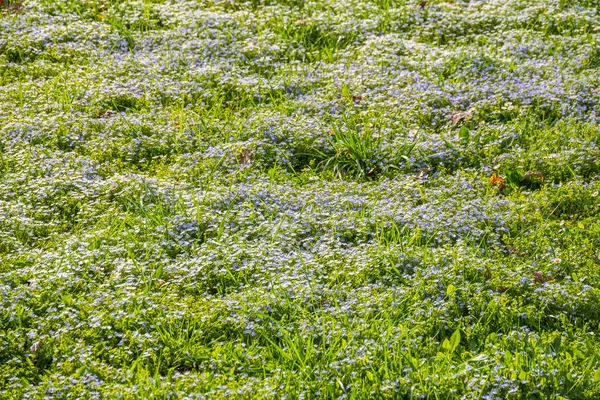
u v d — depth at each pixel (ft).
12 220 22.88
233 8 39.83
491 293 20.04
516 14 38.75
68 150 27.43
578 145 27.50
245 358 18.21
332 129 28.66
